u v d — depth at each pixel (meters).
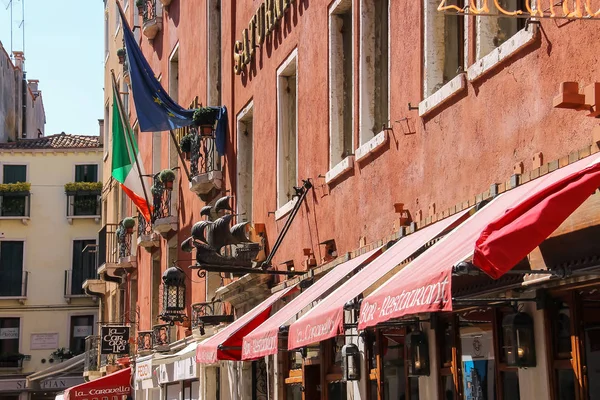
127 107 41.44
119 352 37.62
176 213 30.77
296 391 18.67
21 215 58.72
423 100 12.73
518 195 9.27
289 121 20.00
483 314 11.05
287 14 19.41
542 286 9.61
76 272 58.62
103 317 49.03
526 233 7.23
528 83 10.10
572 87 8.47
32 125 72.44
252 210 22.20
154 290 34.19
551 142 9.64
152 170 34.53
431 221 12.39
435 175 12.45
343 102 16.70
